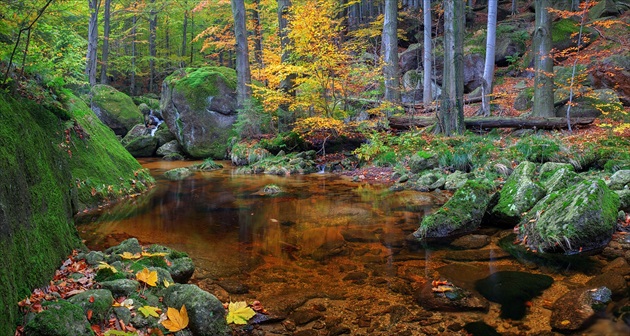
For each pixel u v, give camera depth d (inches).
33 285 115.5
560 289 154.9
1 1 196.9
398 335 126.8
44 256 130.0
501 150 391.2
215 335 120.3
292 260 194.9
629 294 144.1
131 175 378.0
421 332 128.0
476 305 143.9
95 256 154.5
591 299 139.9
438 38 834.2
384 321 135.7
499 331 127.0
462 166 394.0
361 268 183.8
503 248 206.2
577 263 180.7
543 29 450.9
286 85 568.7
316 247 213.6
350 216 275.6
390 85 593.6
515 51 720.3
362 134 520.1
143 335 110.5
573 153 351.6
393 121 534.6
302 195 350.3
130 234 236.8
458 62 450.9
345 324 134.3
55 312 98.9
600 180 218.8
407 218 267.9
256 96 611.8
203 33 840.3
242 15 598.9
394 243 218.4
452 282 165.0
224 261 193.6
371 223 258.1
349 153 516.1
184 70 706.2
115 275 135.0
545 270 175.0
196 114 639.8
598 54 540.7
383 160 462.9
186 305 122.6
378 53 854.5
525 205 237.6
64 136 297.6
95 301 111.7
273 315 140.4
